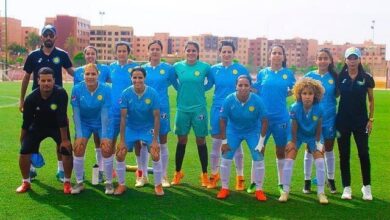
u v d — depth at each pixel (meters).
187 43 7.73
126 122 7.17
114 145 7.87
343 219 5.94
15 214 5.89
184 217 5.90
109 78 8.37
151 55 7.80
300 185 7.73
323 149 7.01
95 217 5.84
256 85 7.65
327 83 7.16
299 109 6.76
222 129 6.92
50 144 11.06
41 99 6.77
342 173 7.04
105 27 105.50
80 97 7.02
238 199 6.83
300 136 6.95
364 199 6.89
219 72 7.77
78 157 6.93
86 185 7.51
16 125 14.63
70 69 7.89
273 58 7.34
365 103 6.89
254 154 6.88
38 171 8.39
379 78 63.69
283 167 6.98
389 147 11.77
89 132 7.25
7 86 38.28
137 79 6.86
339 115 6.98
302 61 111.62
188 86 7.66
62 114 6.81
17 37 107.44
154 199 6.73
